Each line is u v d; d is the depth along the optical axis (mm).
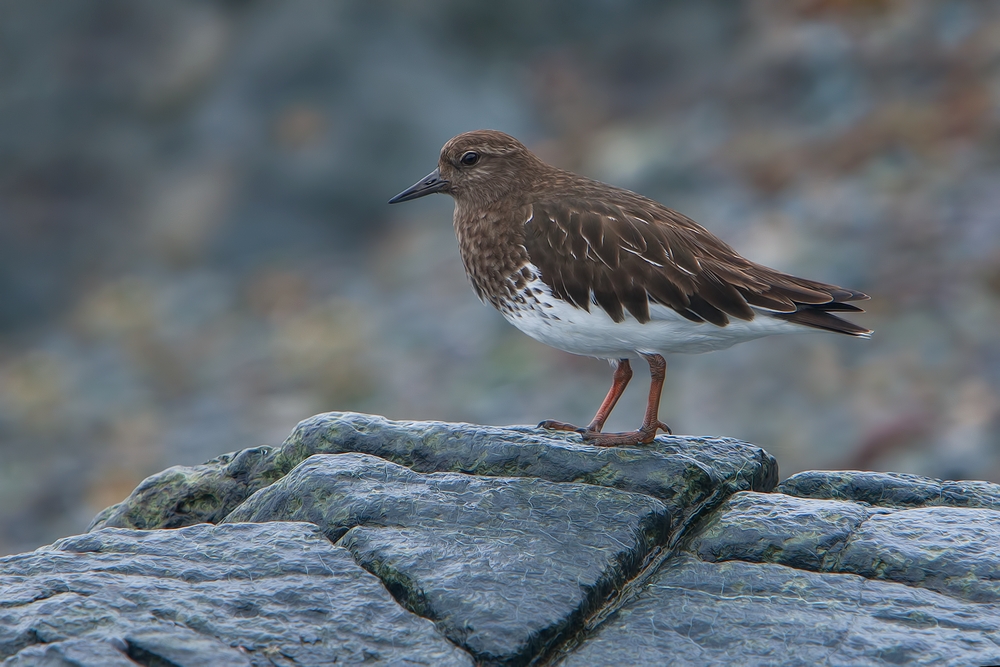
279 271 23984
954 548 6129
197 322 22812
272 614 5422
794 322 7086
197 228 24609
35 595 5438
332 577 5734
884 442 14633
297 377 20281
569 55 28656
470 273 7934
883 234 18750
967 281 17203
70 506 17703
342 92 24688
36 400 20859
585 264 7195
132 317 23219
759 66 25281
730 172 22094
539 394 17766
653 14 29219
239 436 18688
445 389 18688
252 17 25922
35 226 24984
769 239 19219
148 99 25953
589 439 7285
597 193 7598
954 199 19266
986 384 15242
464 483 6695
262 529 6176
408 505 6438
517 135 25562
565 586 5750
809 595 5809
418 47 25234
